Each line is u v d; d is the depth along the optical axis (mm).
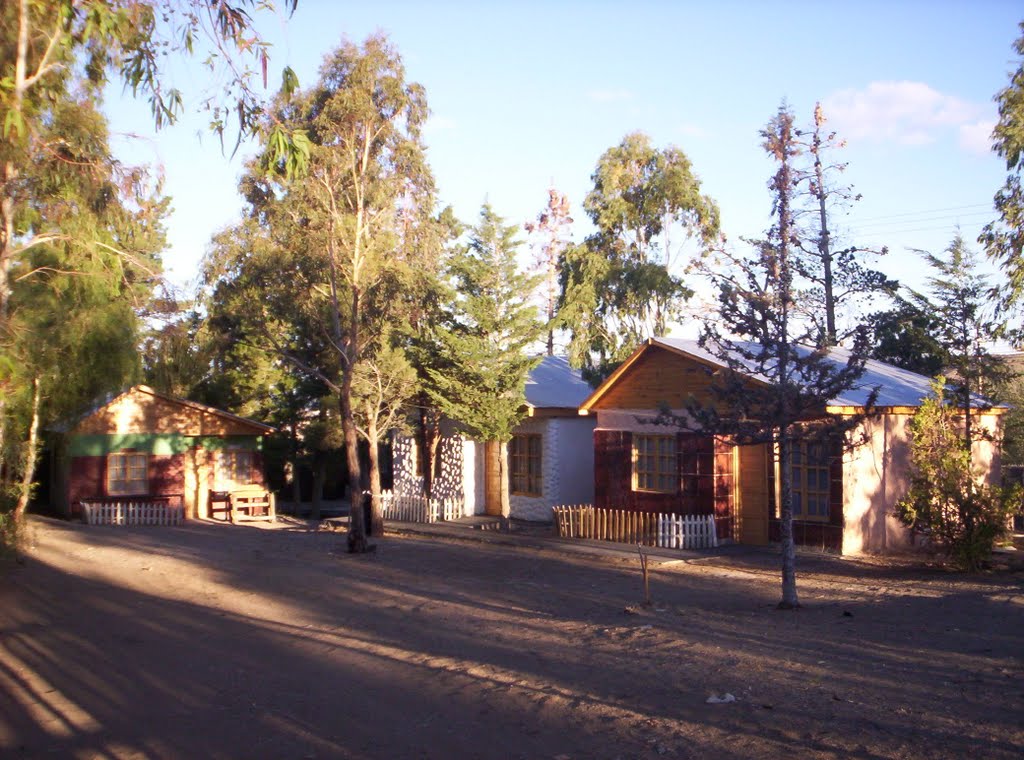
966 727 6602
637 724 7102
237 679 9250
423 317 22375
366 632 11438
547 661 9391
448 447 26594
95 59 11922
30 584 15828
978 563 14891
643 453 20547
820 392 11914
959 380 20125
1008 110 18438
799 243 12133
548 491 23609
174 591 15148
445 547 20312
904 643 9539
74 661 10188
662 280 28172
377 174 19734
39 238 12250
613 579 15320
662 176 29094
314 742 7145
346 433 19844
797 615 11461
